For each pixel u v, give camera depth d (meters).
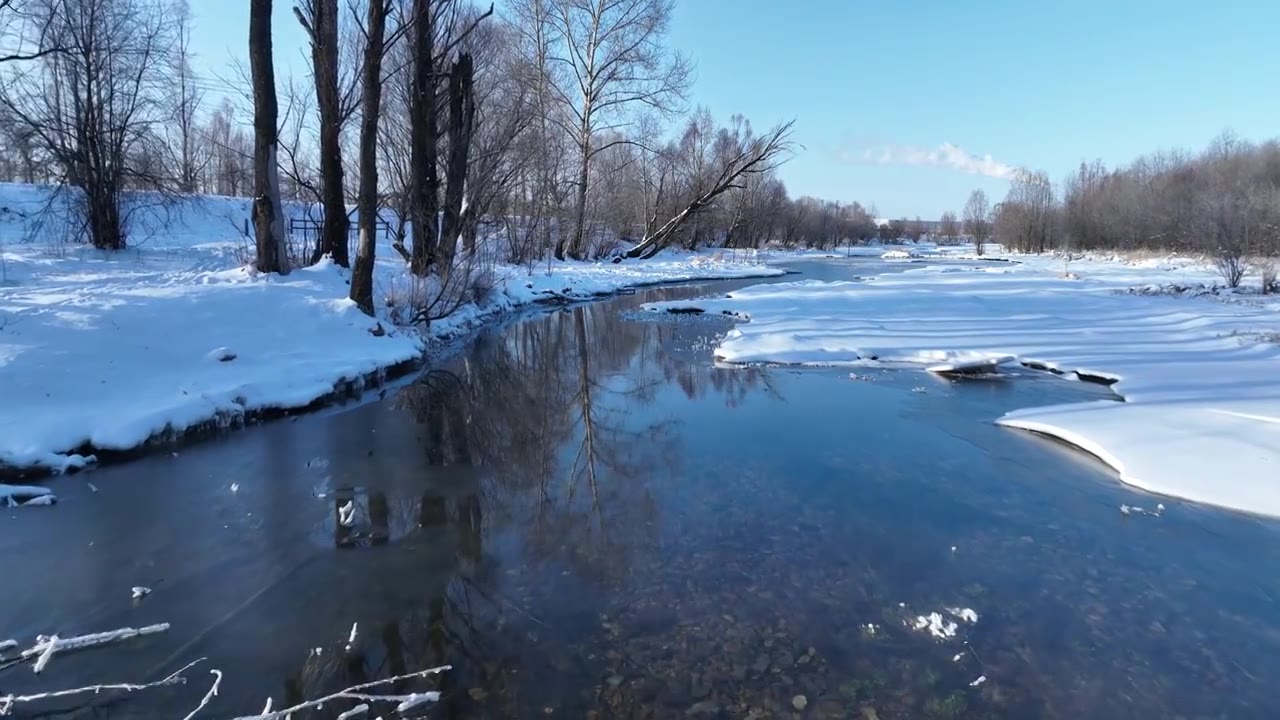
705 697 3.30
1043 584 4.30
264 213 11.47
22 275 11.17
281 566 4.57
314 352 9.39
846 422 7.79
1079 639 3.75
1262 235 24.78
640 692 3.34
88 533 4.98
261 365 8.56
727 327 15.52
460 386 9.84
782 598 4.17
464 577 4.45
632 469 6.39
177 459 6.48
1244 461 5.84
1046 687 3.37
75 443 6.21
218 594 4.22
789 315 16.20
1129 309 16.17
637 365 11.41
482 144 17.81
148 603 4.11
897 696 3.31
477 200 15.62
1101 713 3.20
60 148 15.88
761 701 3.27
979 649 3.66
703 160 37.75
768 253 56.25
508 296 18.50
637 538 4.98
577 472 6.34
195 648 3.69
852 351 11.55
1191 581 4.30
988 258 53.50
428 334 12.48
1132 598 4.13
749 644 3.71
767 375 10.41
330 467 6.41
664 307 18.41
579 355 12.36
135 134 17.09
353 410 8.41
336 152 13.17
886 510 5.39
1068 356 10.79
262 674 3.49
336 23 12.78
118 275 11.10
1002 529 5.04
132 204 18.17
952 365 10.30
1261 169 40.88
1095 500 5.51
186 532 5.04
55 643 3.52
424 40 13.55
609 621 3.95
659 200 35.78
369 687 3.37
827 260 50.84
